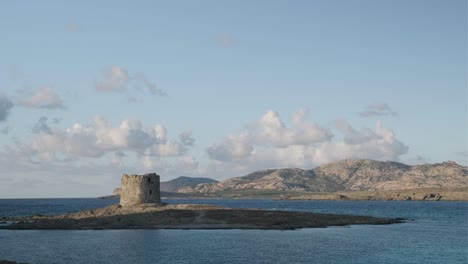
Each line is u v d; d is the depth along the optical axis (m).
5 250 92.31
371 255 87.38
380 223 149.62
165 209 144.75
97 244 99.44
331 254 87.81
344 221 145.62
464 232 129.25
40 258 83.44
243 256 85.12
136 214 139.88
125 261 80.31
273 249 92.88
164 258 83.06
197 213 141.00
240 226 129.12
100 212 146.88
